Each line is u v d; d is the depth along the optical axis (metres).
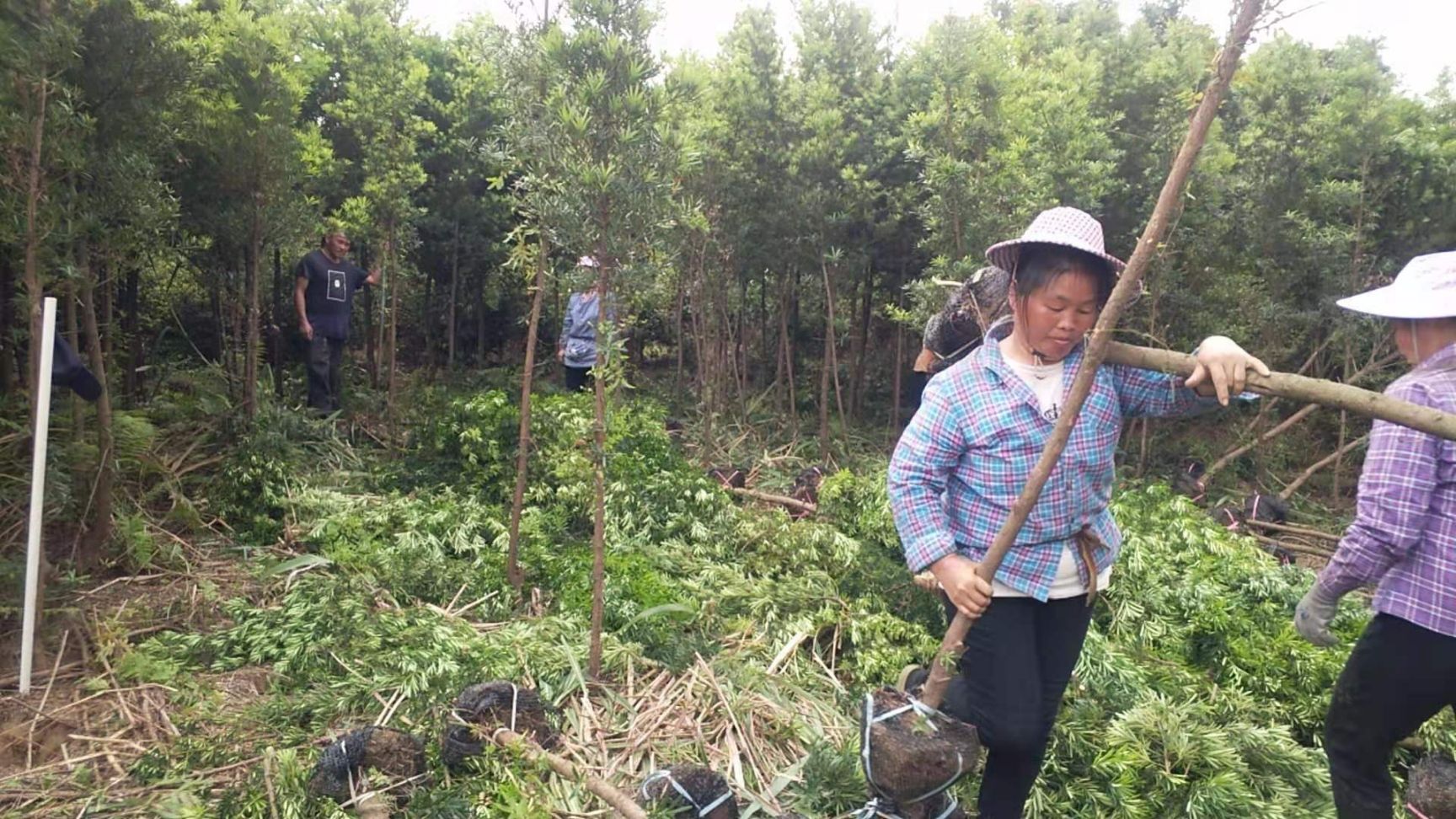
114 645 4.02
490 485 6.36
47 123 3.96
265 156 6.53
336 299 8.48
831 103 8.30
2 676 3.84
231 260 7.39
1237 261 8.12
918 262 9.26
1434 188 8.27
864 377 10.36
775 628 4.49
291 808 2.85
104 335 5.89
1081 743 3.46
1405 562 2.52
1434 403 2.43
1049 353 2.44
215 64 6.04
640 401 8.65
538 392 9.48
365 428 8.55
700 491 6.02
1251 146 8.01
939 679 2.48
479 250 10.24
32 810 3.04
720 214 8.58
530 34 4.14
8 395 5.88
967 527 2.59
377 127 8.43
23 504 5.06
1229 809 3.13
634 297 3.86
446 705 3.45
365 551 5.13
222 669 3.97
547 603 4.88
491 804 2.95
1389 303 2.56
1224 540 5.57
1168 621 4.57
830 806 3.02
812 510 6.62
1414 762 3.81
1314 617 2.71
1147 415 2.59
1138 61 8.50
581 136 3.57
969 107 7.21
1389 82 8.86
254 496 5.77
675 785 2.84
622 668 3.96
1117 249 8.21
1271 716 3.92
